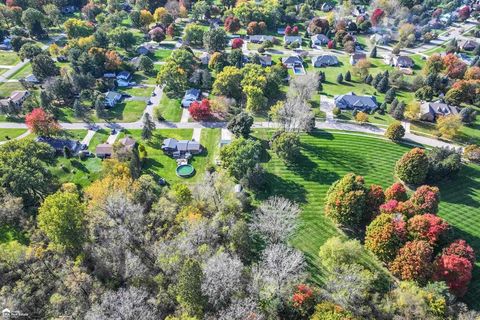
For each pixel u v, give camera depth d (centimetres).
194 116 11206
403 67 15262
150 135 10288
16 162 7531
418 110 11088
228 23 18462
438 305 5309
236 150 8631
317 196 8375
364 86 13738
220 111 11538
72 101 12250
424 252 5897
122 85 13512
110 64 13988
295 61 15362
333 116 11581
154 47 17162
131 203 7019
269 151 9875
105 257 6069
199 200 7462
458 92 11900
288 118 10288
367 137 10500
